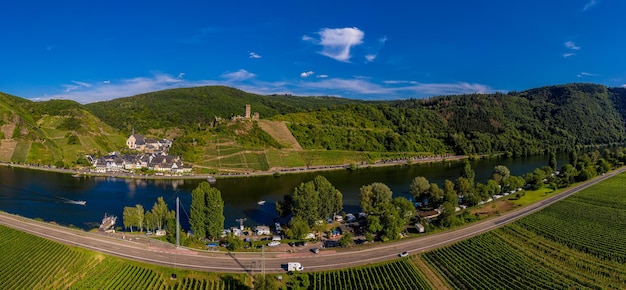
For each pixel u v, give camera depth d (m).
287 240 140.62
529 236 149.12
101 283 107.31
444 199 185.88
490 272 119.38
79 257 119.94
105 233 141.38
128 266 115.88
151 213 150.62
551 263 127.00
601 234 150.88
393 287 109.06
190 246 131.50
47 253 122.06
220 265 119.12
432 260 126.44
